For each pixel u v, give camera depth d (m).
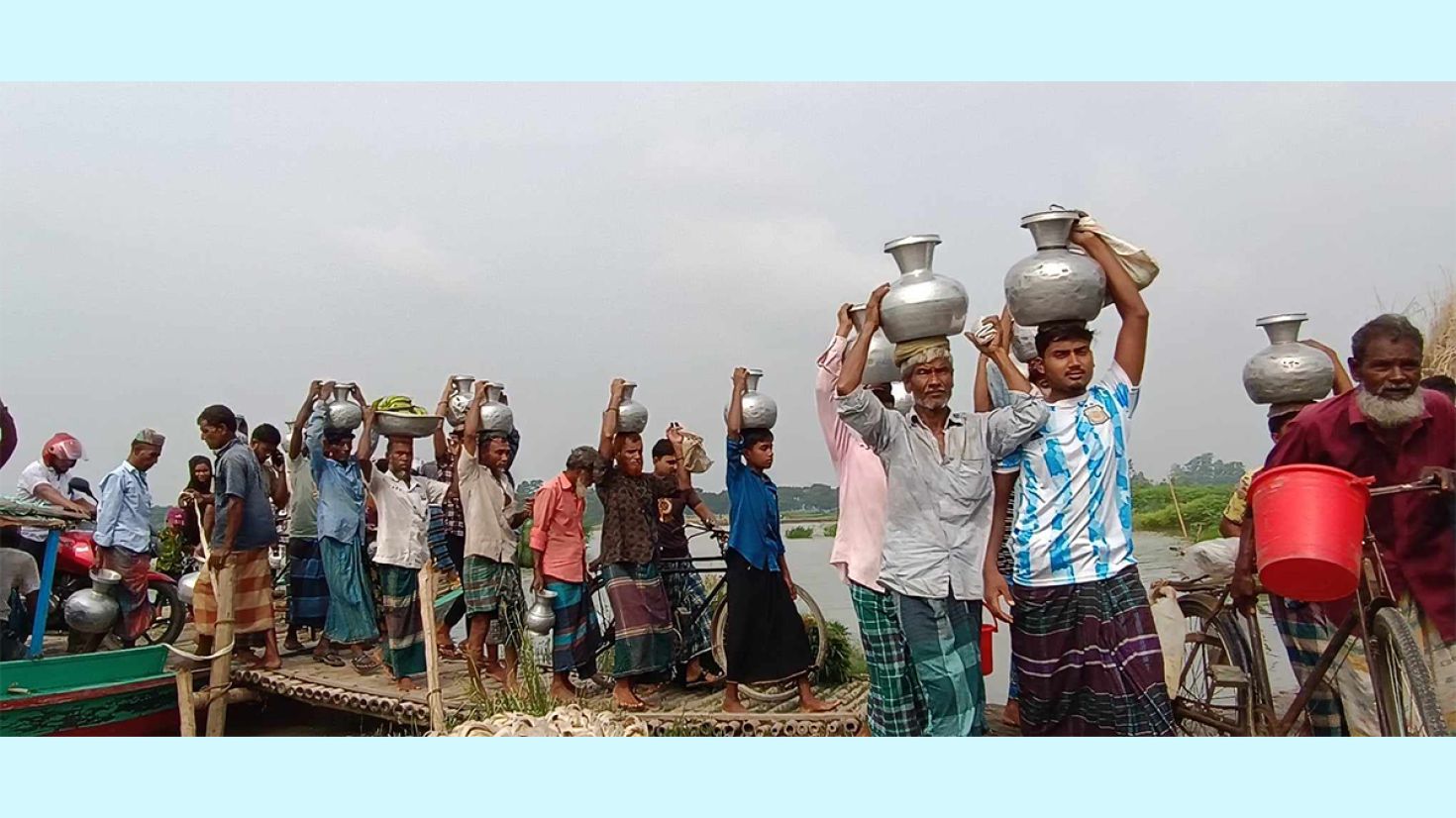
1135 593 3.60
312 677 6.10
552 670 5.82
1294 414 4.46
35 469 7.04
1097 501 3.61
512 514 6.37
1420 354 3.81
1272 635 4.86
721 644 6.11
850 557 4.27
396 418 6.06
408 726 5.69
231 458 6.21
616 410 5.64
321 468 6.38
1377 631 3.54
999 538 3.78
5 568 5.93
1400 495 3.90
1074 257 3.62
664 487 6.28
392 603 5.88
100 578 6.18
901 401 5.12
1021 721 3.74
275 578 8.09
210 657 5.44
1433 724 3.16
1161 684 3.51
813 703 5.34
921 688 3.79
